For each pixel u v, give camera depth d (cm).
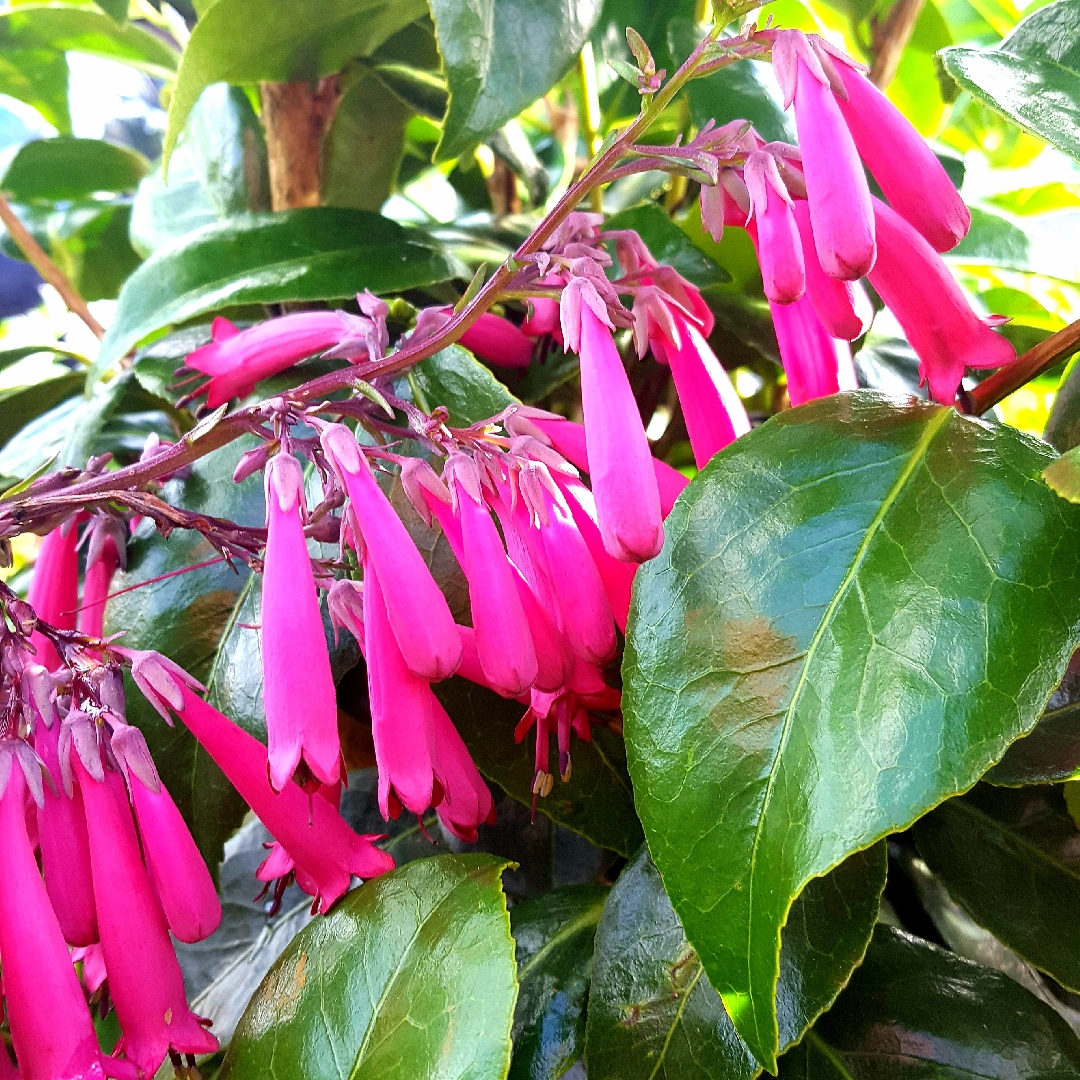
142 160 29
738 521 12
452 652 11
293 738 11
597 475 11
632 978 14
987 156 31
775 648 11
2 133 42
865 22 23
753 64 19
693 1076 13
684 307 14
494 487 13
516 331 18
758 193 12
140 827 12
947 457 12
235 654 16
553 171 28
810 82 11
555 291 13
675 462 23
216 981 18
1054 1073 13
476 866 13
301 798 13
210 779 16
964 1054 13
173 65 28
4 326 40
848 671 11
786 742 11
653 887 14
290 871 15
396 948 13
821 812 10
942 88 22
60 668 15
